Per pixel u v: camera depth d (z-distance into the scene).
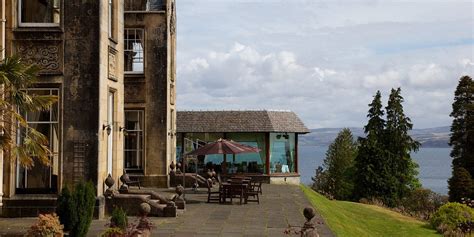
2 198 16.03
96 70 16.55
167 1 27.20
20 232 13.81
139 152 26.69
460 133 56.31
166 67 26.83
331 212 24.83
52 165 16.48
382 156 54.03
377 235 24.16
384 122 56.25
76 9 16.55
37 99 13.71
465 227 27.22
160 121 26.67
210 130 36.12
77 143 16.45
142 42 26.98
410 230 27.41
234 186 22.33
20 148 13.63
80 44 16.56
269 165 36.12
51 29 16.48
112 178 17.48
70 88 16.52
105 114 17.36
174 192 23.80
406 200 50.06
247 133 36.41
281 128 36.50
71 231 13.14
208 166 35.81
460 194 48.09
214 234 15.07
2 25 16.19
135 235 11.59
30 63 16.41
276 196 26.00
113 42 18.39
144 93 26.75
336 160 67.12
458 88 57.25
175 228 15.91
